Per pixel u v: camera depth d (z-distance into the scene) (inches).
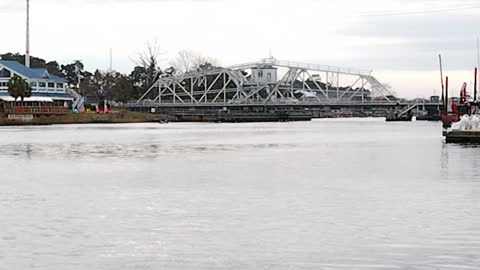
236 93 7573.8
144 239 721.6
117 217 849.5
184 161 1710.1
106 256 650.2
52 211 895.7
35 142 2628.0
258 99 7327.8
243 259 637.9
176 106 7190.0
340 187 1143.0
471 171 1409.9
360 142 2711.6
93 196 1039.6
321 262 625.3
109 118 5757.9
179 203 964.6
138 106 7140.8
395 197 1018.1
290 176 1325.0
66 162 1683.1
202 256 649.0
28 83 5639.8
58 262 629.9
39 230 768.9
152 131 3887.8
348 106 7313.0
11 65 5954.7
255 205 943.0
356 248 676.1
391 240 709.9
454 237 721.6
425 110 7588.6
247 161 1712.6
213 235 740.7
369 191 1089.4
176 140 2822.3
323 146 2418.8
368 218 836.6
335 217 844.6
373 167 1521.9
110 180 1261.1
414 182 1214.9
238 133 3663.9
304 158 1819.6
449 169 1459.2
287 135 3422.7
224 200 992.9
